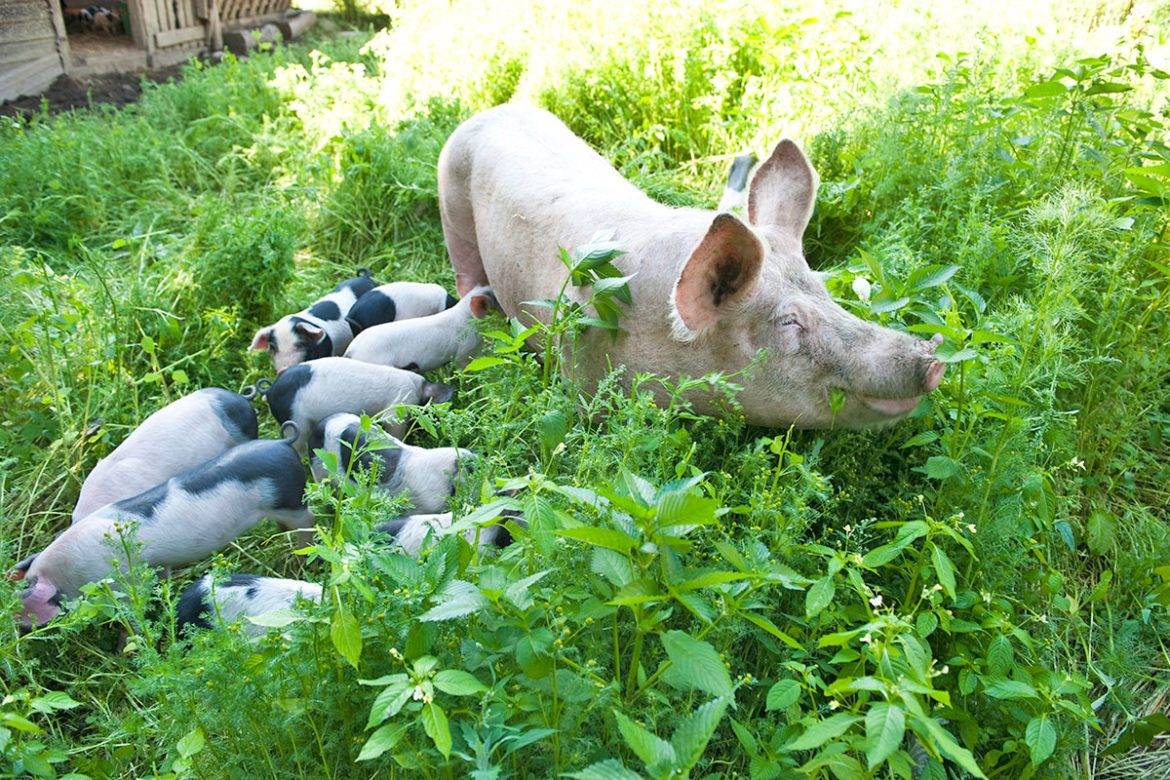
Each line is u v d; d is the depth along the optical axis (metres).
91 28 10.17
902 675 2.06
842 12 6.55
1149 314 3.96
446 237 5.64
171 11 10.30
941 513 3.17
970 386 3.33
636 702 2.43
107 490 3.98
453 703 2.31
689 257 3.17
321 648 2.41
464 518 2.32
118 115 7.69
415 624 2.23
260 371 5.14
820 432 3.58
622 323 3.72
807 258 5.58
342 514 2.71
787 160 3.75
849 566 2.69
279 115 7.86
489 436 3.07
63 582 3.54
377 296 5.47
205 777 2.47
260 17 12.01
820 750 2.49
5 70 8.30
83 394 4.72
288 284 5.62
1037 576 3.14
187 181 7.21
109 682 3.37
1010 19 6.35
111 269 5.81
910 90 5.37
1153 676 3.25
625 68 6.92
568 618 2.27
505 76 7.66
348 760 2.47
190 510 3.69
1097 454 3.86
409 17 9.65
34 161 6.47
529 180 4.63
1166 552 3.50
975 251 3.96
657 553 2.19
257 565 4.00
